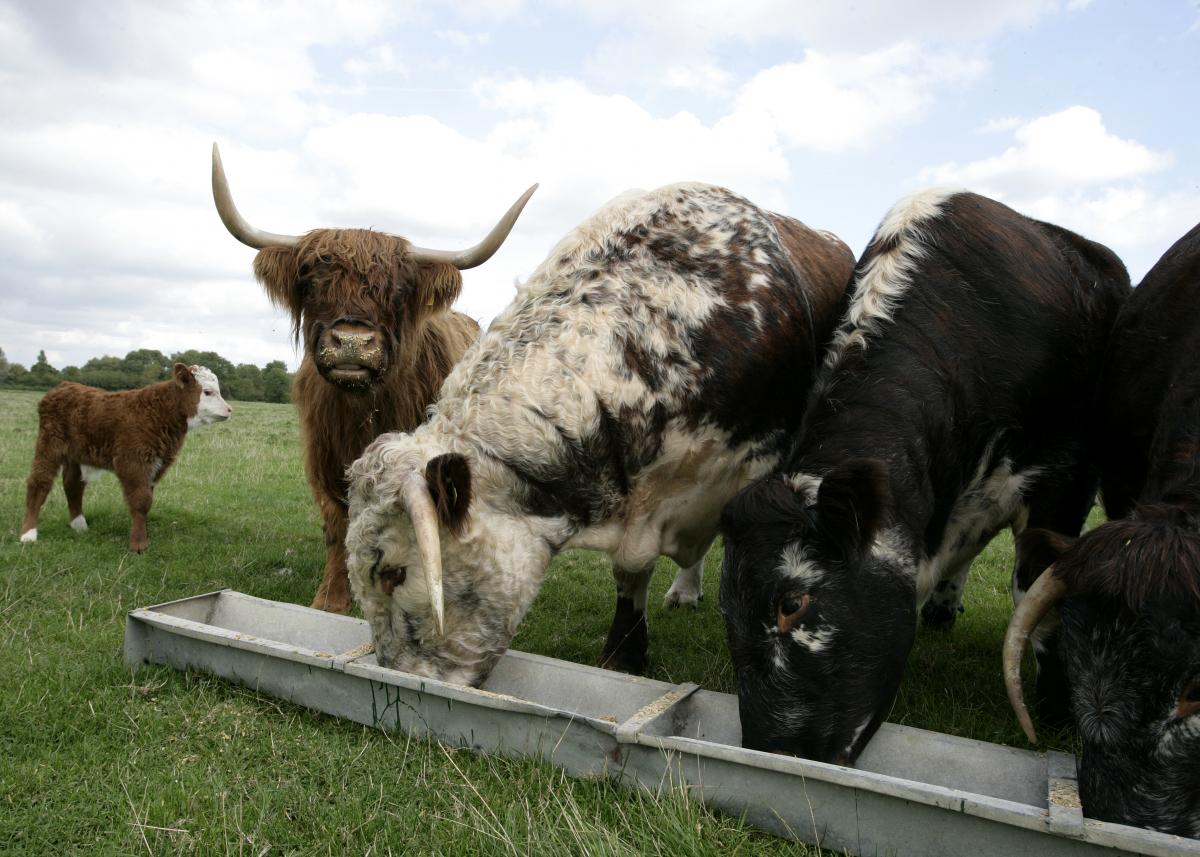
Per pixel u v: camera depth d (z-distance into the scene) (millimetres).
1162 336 3920
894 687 3295
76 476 8234
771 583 3104
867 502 2971
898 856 2752
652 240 4496
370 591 3975
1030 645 5500
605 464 4191
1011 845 2580
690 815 2914
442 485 3625
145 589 6211
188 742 3607
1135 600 2400
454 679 4012
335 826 2996
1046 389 4164
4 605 5492
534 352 4160
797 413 4746
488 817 3039
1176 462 3164
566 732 3320
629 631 5039
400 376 5676
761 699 3135
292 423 22109
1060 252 4641
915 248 4098
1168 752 2404
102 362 54906
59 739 3625
